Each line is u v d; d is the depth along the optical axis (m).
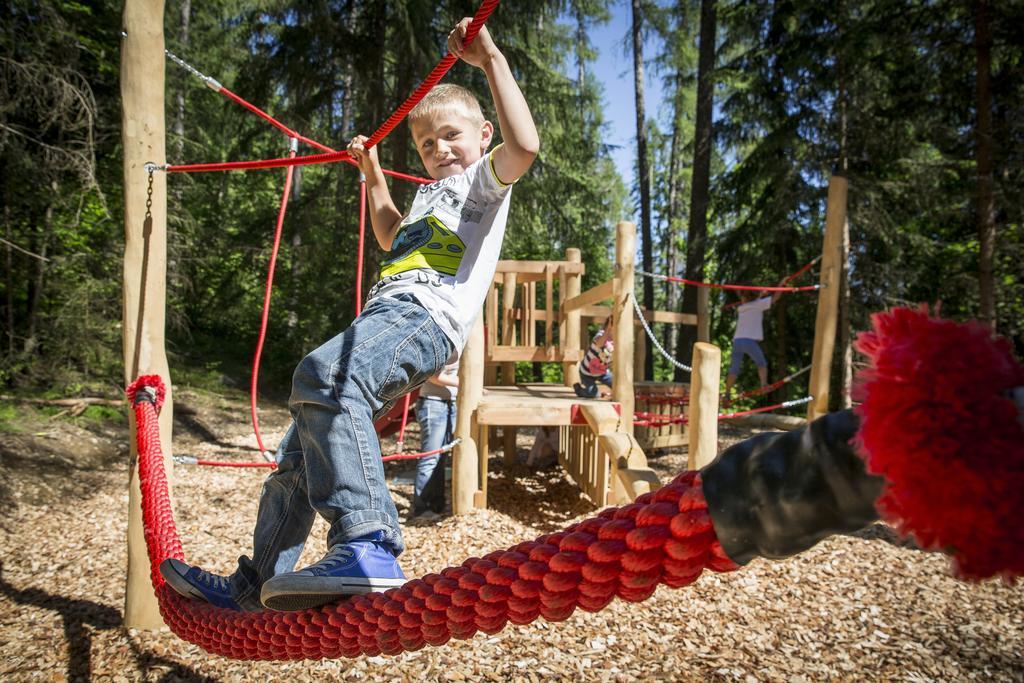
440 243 2.01
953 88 12.54
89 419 10.32
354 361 1.72
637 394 8.62
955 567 0.61
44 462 8.01
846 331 13.71
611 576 1.07
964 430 0.59
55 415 9.98
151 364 3.84
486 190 2.01
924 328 0.65
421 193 2.18
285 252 19.20
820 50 13.68
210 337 19.67
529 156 1.82
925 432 0.60
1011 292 13.11
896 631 3.72
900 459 0.61
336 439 1.66
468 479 5.69
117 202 11.77
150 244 3.80
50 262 11.03
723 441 9.09
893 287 14.09
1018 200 12.24
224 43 17.69
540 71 13.59
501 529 5.34
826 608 3.97
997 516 0.57
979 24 11.32
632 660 3.42
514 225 14.41
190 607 2.16
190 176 14.04
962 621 3.84
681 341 16.19
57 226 10.80
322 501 1.65
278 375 17.30
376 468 1.68
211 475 7.65
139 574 3.94
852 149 14.13
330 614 1.60
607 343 6.61
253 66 13.40
